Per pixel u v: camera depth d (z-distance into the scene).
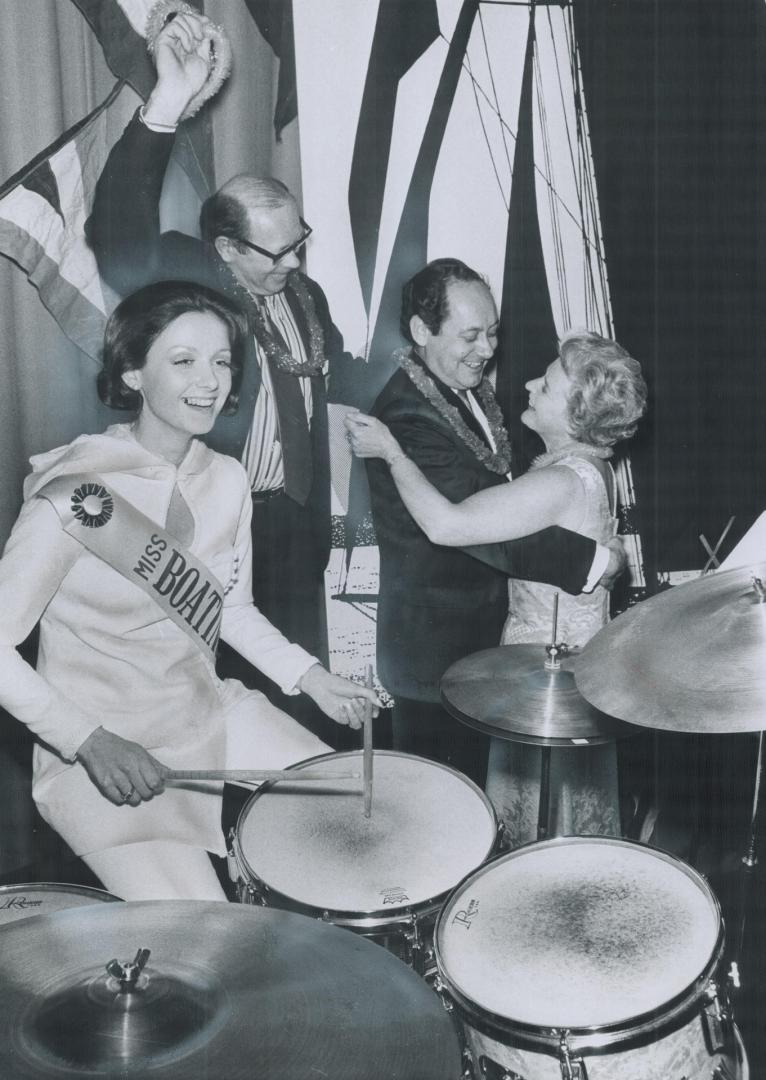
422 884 1.65
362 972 1.23
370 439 2.37
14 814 2.26
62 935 1.28
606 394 2.33
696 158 2.52
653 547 2.65
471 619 2.50
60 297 2.07
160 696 2.12
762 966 2.09
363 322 2.34
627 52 2.43
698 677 1.68
